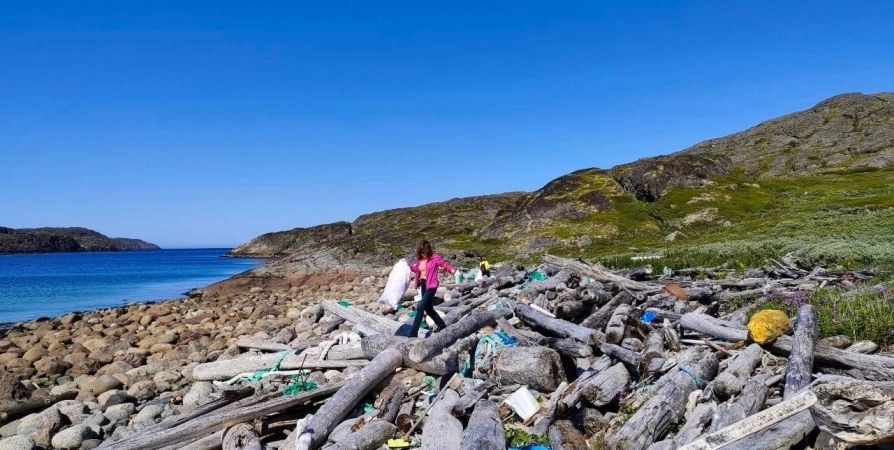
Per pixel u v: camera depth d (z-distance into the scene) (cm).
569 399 661
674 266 2080
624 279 1578
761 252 2317
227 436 711
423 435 651
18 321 2772
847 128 9238
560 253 4062
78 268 8575
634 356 749
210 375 1082
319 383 962
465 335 920
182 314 2530
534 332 1073
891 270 1602
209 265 9288
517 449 609
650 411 610
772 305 1141
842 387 445
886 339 828
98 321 2381
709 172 5553
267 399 796
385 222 8138
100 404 1013
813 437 514
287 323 1864
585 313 1241
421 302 1057
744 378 709
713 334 924
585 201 5166
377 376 815
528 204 5506
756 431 505
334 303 1409
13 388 1052
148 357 1433
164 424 750
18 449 787
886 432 427
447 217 7331
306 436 655
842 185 5300
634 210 4866
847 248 2088
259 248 12625
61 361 1352
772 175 7806
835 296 1132
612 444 582
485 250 4762
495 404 693
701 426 598
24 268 8594
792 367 670
